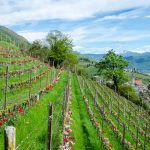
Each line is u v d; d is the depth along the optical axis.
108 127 43.75
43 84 52.97
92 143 31.59
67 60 130.25
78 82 81.62
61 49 126.19
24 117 26.45
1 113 24.31
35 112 30.16
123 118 59.97
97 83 106.56
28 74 55.91
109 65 122.31
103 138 33.84
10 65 56.59
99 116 49.59
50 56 125.50
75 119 39.44
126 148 37.12
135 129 53.81
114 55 122.06
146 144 44.94
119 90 114.12
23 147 20.33
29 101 31.33
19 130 23.36
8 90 39.47
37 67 65.56
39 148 21.58
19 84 43.28
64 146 22.77
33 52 119.31
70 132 30.55
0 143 20.16
